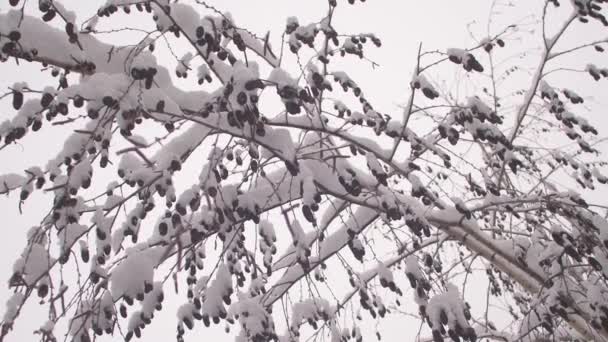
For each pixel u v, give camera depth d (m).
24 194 1.91
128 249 2.48
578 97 2.72
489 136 2.31
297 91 1.78
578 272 3.52
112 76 1.84
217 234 2.35
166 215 2.05
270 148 2.06
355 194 2.29
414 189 2.29
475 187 2.84
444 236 3.38
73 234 2.17
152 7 2.15
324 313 2.98
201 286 2.55
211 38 1.90
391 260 3.51
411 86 2.20
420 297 2.44
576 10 2.71
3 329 2.05
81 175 1.84
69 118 1.79
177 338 2.41
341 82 2.35
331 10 2.17
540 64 2.98
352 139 2.41
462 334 2.19
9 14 1.74
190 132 2.18
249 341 2.64
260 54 2.80
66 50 1.95
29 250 2.11
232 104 1.78
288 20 2.23
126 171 2.15
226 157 2.36
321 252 2.98
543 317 2.66
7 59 1.71
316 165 2.64
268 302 3.19
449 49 2.15
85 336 2.22
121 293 1.96
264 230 2.35
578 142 2.87
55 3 1.83
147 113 1.90
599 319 2.48
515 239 2.82
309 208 2.06
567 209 2.67
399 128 2.34
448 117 2.43
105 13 2.07
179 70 2.43
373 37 2.38
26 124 1.67
